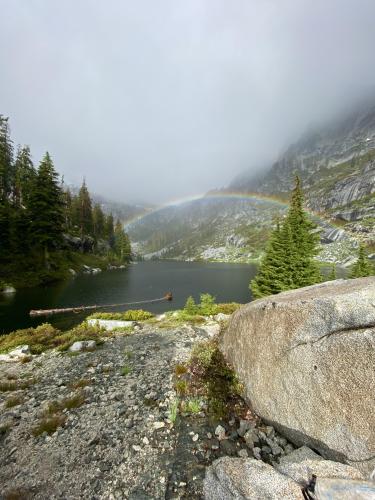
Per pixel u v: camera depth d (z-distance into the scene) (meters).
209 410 6.68
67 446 5.83
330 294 5.37
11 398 8.21
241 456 5.14
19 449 5.79
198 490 4.52
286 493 3.41
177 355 11.30
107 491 4.62
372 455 3.81
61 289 41.56
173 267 117.38
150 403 7.35
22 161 66.50
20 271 42.19
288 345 5.45
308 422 4.84
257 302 7.55
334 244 147.00
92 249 90.44
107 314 21.55
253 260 181.62
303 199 27.05
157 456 5.38
